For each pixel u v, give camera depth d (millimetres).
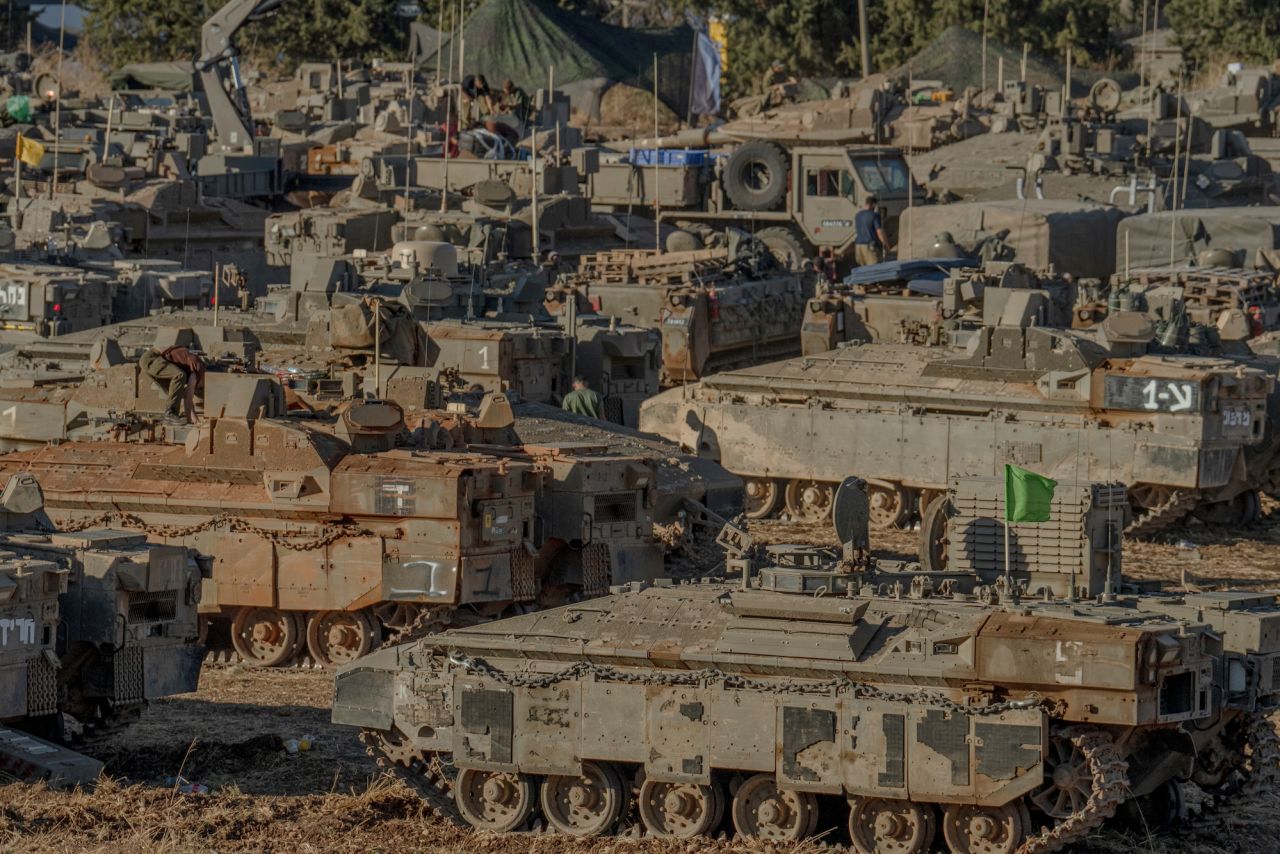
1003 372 134250
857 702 69188
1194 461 126438
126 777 80875
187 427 105562
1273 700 72625
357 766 83688
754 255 191125
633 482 105500
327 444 100000
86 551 80375
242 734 88188
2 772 77438
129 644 80750
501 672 73750
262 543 100062
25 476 85250
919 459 135250
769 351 191250
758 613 72062
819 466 139000
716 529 116812
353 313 122812
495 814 74938
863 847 70500
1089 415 130375
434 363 140750
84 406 112312
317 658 102000
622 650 72188
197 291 180375
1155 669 66062
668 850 70875
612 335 151750
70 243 190125
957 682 68188
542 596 105500
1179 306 137750
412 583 97688
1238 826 75938
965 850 69312
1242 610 71938
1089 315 148000
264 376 103562
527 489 100250
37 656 76312
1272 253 196500
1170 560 128375
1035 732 66938
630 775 74250
